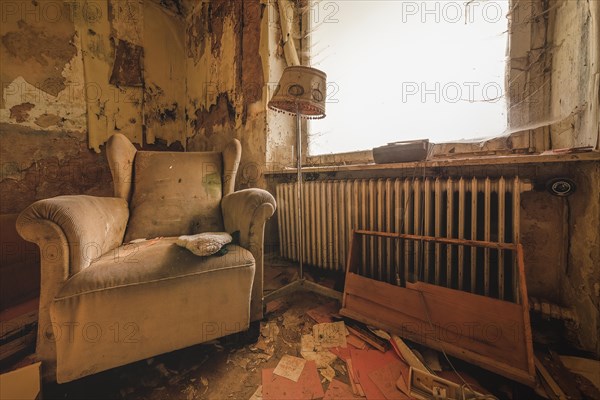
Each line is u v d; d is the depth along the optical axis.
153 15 2.64
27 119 1.97
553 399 0.74
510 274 1.19
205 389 0.81
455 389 0.71
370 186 1.43
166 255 0.87
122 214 1.20
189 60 2.85
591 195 0.91
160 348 0.81
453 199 1.22
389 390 0.79
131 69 2.49
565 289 1.06
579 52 0.94
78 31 2.16
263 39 1.93
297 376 0.86
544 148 1.14
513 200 1.03
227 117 2.32
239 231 1.09
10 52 1.89
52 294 0.72
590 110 0.87
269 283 1.61
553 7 1.10
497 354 0.82
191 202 1.35
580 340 0.95
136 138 2.54
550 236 1.13
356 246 1.35
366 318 1.10
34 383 0.70
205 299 0.87
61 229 0.74
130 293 0.76
